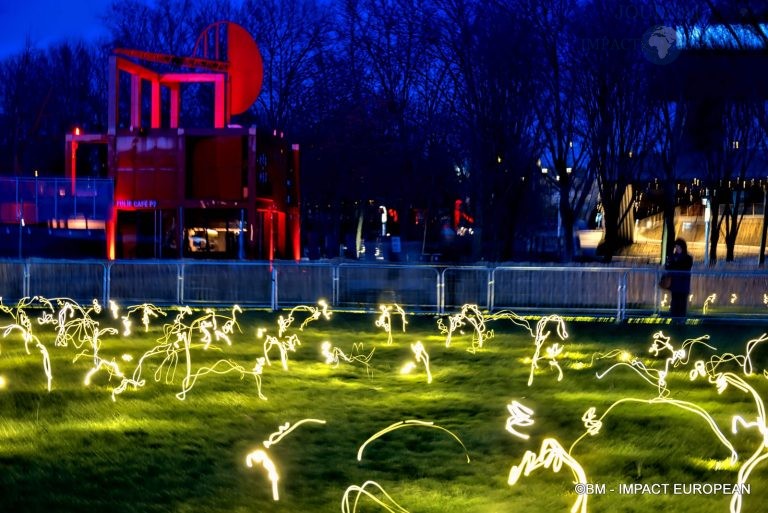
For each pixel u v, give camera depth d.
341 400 9.75
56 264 20.61
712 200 32.88
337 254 42.88
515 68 29.36
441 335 16.42
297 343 14.66
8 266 20.61
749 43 25.38
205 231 25.50
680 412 9.19
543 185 43.59
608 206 30.62
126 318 15.36
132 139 25.77
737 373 12.42
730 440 7.95
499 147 30.11
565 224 31.56
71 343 14.30
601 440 7.94
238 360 12.69
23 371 11.24
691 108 28.33
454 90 32.50
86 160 27.50
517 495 6.23
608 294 19.72
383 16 41.44
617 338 16.27
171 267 20.45
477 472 6.84
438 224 45.34
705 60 26.20
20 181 25.52
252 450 7.41
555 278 19.97
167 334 15.22
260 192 25.95
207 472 6.71
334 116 43.09
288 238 29.31
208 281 20.50
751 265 28.33
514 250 38.56
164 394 9.80
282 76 49.25
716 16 24.70
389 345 14.84
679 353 12.45
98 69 51.94
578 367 12.52
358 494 5.77
